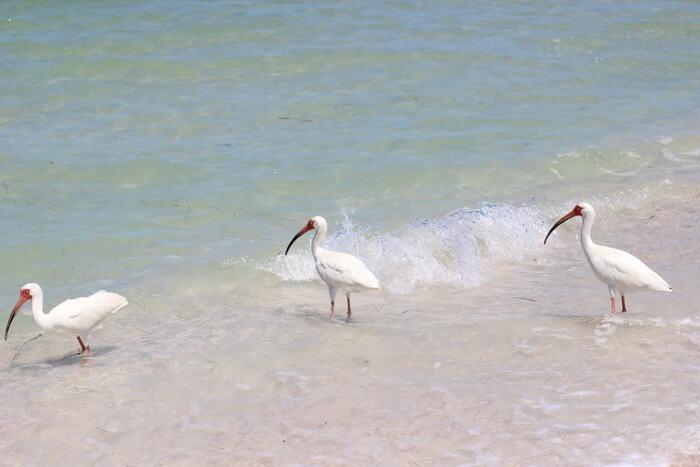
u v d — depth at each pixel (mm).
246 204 16281
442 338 11469
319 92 21906
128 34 24562
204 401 10047
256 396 10117
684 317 11867
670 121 20875
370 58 24219
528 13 29281
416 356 10984
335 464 8703
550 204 16469
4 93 20797
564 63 24797
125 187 16859
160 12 26422
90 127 19359
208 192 16656
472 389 10109
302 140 19172
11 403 10047
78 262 13992
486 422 9391
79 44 23625
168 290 13125
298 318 12250
